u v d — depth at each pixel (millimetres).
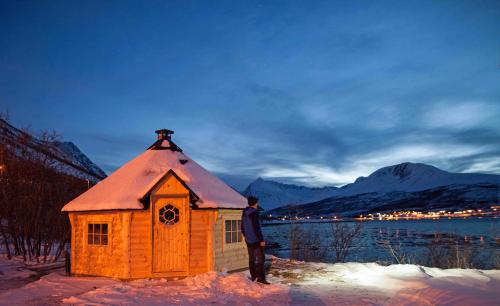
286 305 7469
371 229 86188
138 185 11609
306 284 9531
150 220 11039
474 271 10609
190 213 11273
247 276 10820
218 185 12812
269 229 88875
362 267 11758
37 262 14078
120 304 7637
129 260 10789
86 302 7797
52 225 15750
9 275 11664
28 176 15359
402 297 7691
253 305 7496
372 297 8000
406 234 61188
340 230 20312
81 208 11492
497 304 6430
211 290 8781
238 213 12539
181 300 7934
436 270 10945
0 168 14992
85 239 11633
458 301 6746
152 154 12969
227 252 11805
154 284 9891
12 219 15281
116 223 11133
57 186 16328
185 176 12188
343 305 7371
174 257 11062
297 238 18688
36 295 8656
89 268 11445
